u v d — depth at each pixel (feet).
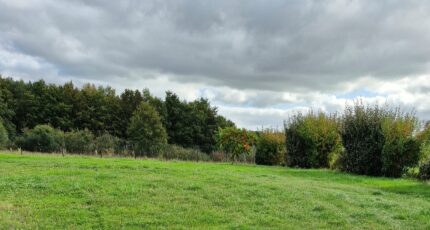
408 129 78.69
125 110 289.94
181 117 295.28
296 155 104.88
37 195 45.29
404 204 48.44
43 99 268.82
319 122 103.45
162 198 45.78
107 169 65.92
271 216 40.75
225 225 37.68
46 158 84.89
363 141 83.46
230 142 121.19
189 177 59.36
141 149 156.76
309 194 50.72
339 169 90.07
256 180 59.26
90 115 279.28
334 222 39.78
